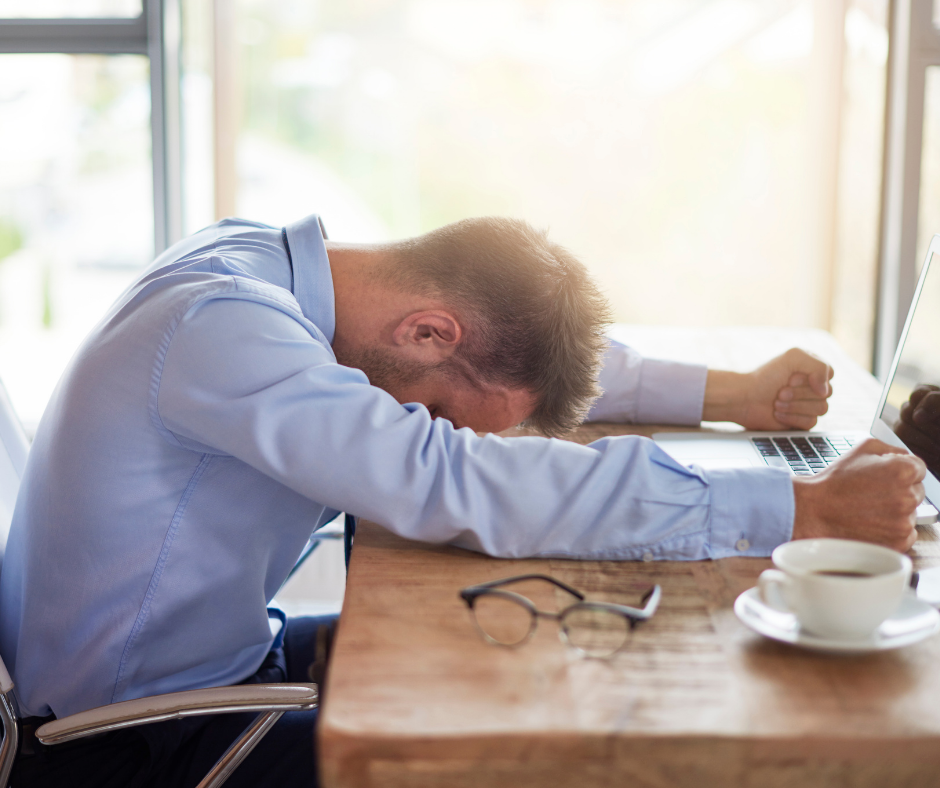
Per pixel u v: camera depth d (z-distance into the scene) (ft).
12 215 7.55
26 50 7.18
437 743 1.69
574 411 3.26
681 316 10.33
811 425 4.18
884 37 7.16
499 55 10.16
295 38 10.14
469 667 1.95
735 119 9.40
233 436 2.57
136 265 7.73
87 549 2.82
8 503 3.41
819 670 1.94
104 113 7.34
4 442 3.55
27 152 7.41
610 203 10.38
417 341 3.05
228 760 2.56
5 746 2.67
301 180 10.34
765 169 9.27
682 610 2.26
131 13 7.13
